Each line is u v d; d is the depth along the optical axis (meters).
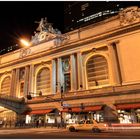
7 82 47.72
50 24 46.00
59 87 36.34
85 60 35.94
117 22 33.75
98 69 34.16
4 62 50.22
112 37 33.25
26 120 36.28
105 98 28.69
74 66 36.34
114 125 16.69
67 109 30.73
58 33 45.66
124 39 31.94
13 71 46.22
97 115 28.77
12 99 37.03
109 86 29.97
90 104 29.52
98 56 35.09
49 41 42.22
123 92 27.19
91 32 36.62
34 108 36.16
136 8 32.03
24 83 42.22
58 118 32.16
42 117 34.59
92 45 35.22
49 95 35.53
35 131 20.45
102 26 35.47
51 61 40.38
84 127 17.80
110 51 32.69
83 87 33.66
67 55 38.09
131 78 29.11
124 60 30.80
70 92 33.28
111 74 31.83
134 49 30.39
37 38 45.41
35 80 42.00
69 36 39.38
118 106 26.56
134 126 16.59
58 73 37.84
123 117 26.38
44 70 41.88
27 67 43.81
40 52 41.84
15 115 37.53
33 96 40.00
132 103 25.86
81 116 30.17
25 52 46.28
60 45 39.03
